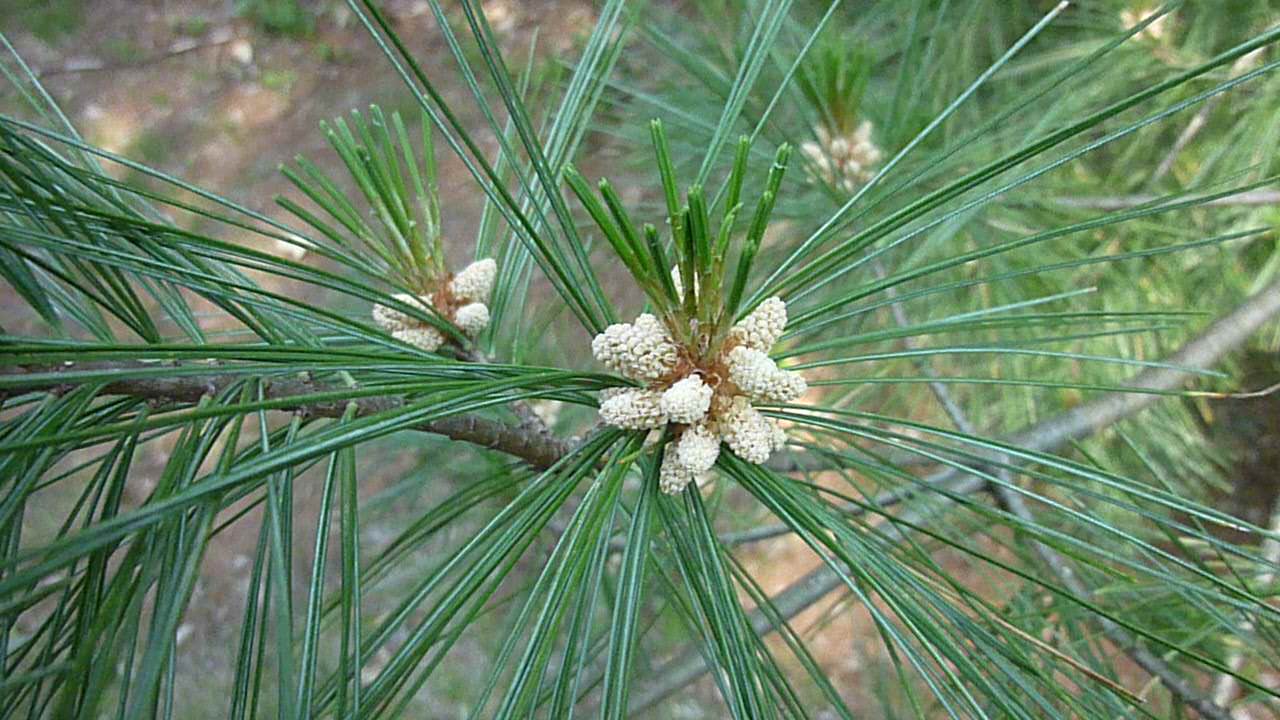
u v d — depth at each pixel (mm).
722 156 343
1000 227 374
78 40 1116
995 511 174
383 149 208
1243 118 391
